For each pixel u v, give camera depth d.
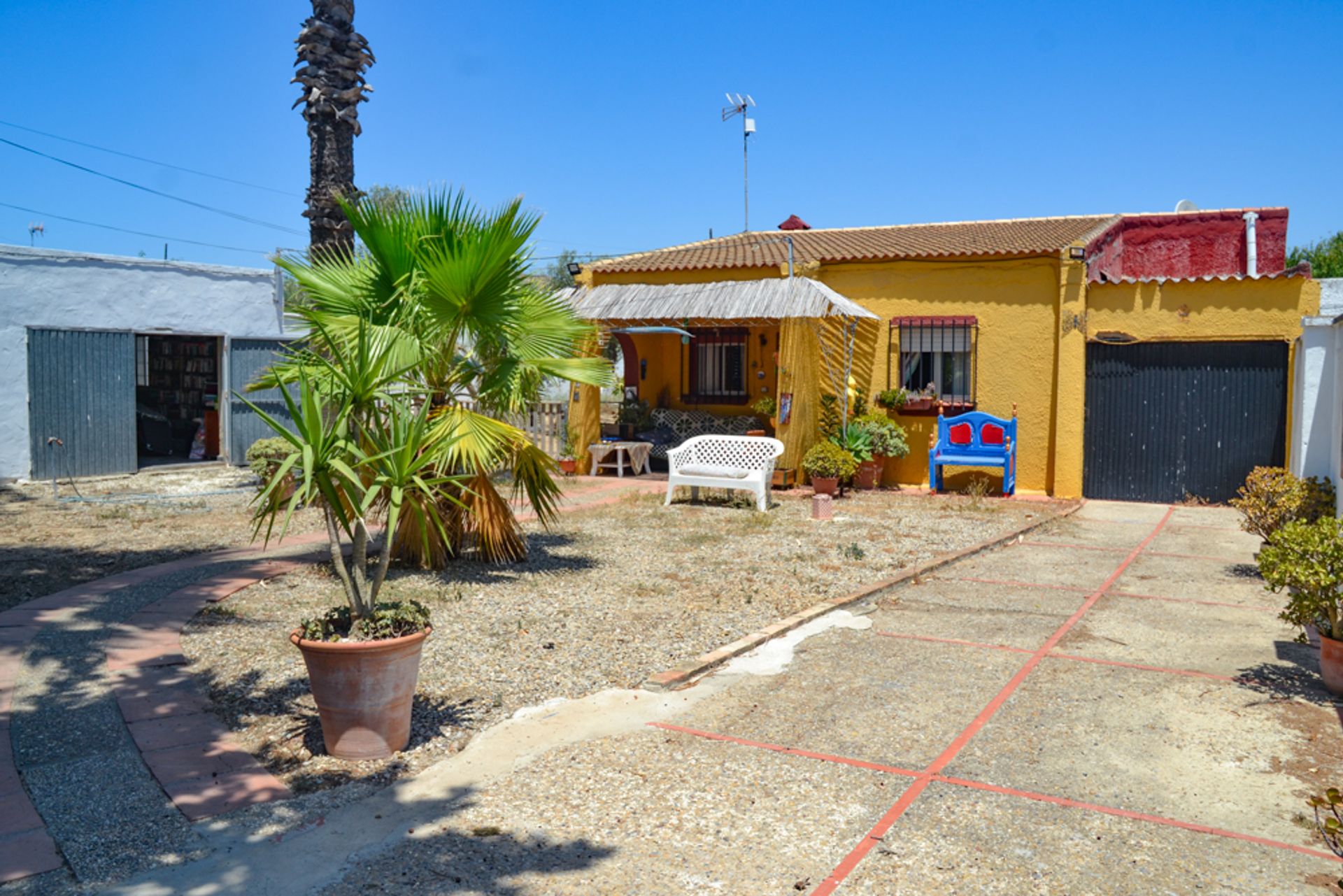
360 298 8.12
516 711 5.52
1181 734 5.12
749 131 21.89
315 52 15.79
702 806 4.27
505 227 7.95
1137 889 3.55
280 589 8.33
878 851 3.84
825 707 5.57
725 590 8.39
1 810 4.17
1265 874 3.65
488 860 3.79
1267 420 13.43
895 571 9.20
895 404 15.34
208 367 18.39
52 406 14.89
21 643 6.57
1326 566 5.69
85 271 15.16
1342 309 13.63
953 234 17.80
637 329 16.39
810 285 14.92
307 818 4.14
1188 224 18.27
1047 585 8.88
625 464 17.53
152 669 6.10
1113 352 14.28
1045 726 5.25
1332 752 4.86
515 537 9.46
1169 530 11.98
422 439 5.36
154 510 12.64
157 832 4.00
